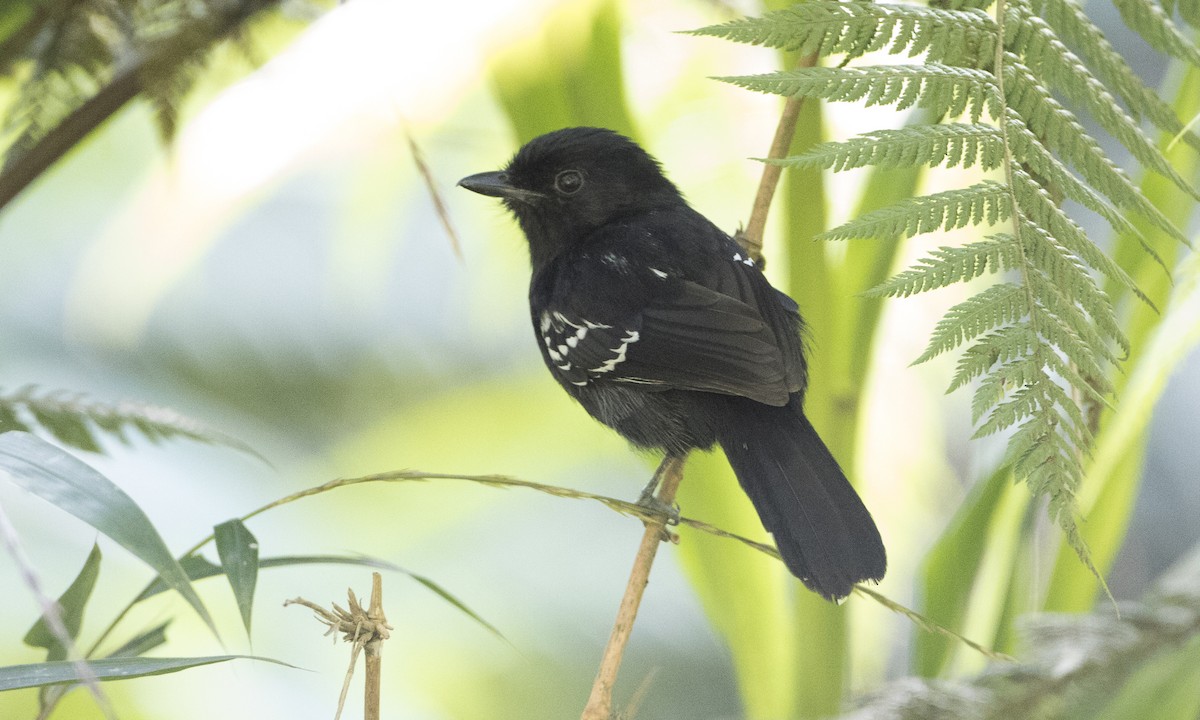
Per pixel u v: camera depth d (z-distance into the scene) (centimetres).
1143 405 505
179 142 569
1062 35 439
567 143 773
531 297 791
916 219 398
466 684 1196
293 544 1174
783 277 757
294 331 1298
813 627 592
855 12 415
